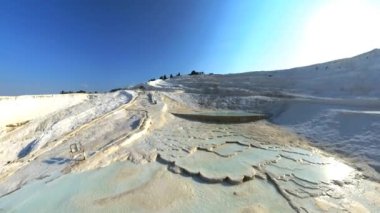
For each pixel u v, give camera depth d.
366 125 10.12
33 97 16.02
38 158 9.60
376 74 18.17
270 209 5.53
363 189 6.27
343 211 5.32
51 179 7.58
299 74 27.69
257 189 6.46
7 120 13.09
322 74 24.34
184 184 6.86
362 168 7.45
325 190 6.24
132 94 24.84
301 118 13.95
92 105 19.55
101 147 10.01
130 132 11.95
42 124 14.37
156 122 14.71
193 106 21.34
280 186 6.52
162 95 24.52
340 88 18.72
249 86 26.58
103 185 6.99
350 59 25.39
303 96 19.03
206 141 10.92
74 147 10.25
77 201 6.20
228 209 5.60
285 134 12.16
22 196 6.69
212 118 15.95
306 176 7.08
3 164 9.59
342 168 7.60
